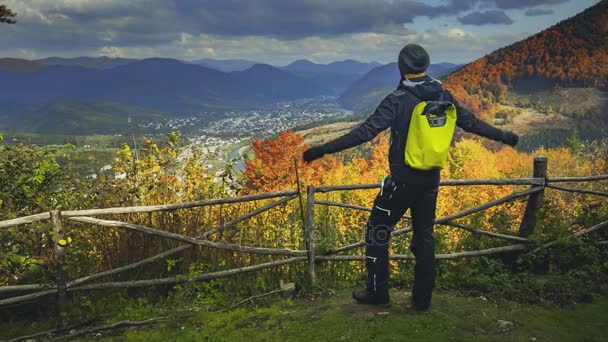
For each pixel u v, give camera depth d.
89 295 4.13
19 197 5.08
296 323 3.40
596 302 3.65
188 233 4.47
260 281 4.20
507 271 4.37
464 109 3.10
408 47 3.04
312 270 4.25
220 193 5.30
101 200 4.89
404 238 4.90
